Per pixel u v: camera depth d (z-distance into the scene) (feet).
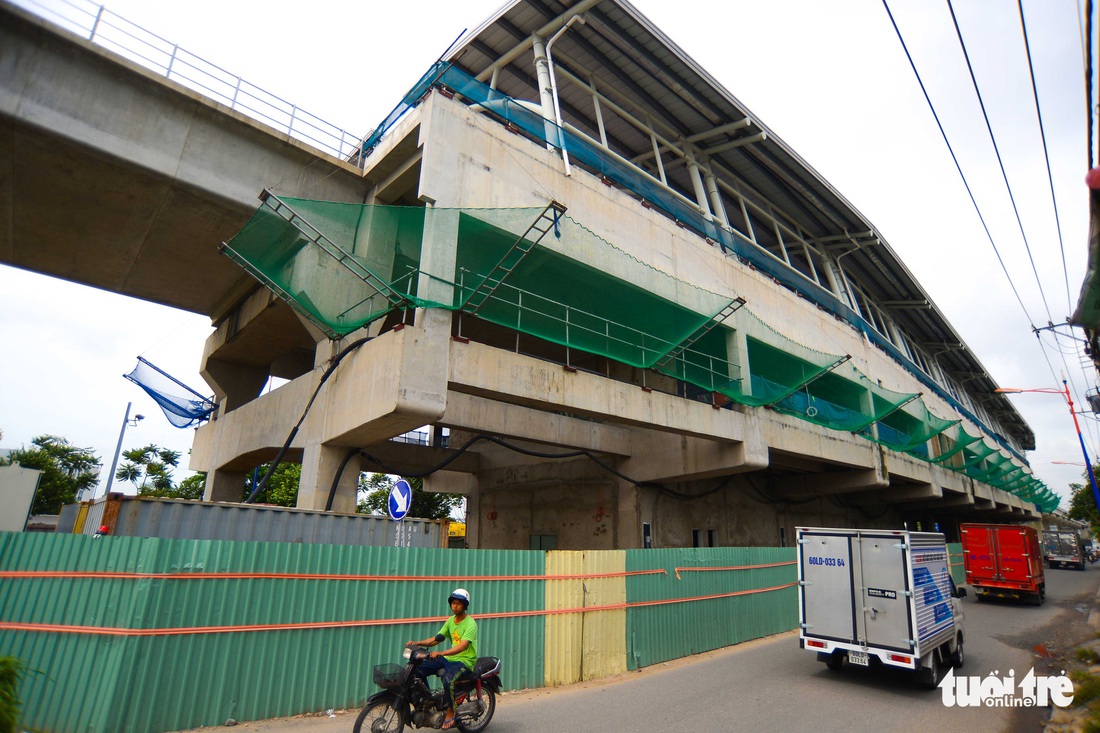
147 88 34.47
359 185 43.09
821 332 71.67
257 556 20.95
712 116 65.82
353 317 36.04
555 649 28.48
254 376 63.21
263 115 38.60
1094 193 16.99
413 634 24.34
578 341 39.29
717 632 38.86
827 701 25.18
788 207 83.41
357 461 39.11
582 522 58.29
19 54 30.32
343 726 20.03
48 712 17.56
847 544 29.37
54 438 144.25
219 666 19.57
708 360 51.57
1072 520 230.68
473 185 37.47
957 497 105.40
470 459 66.90
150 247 44.09
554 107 51.39
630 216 48.78
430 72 38.68
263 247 34.86
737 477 70.18
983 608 60.64
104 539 19.16
